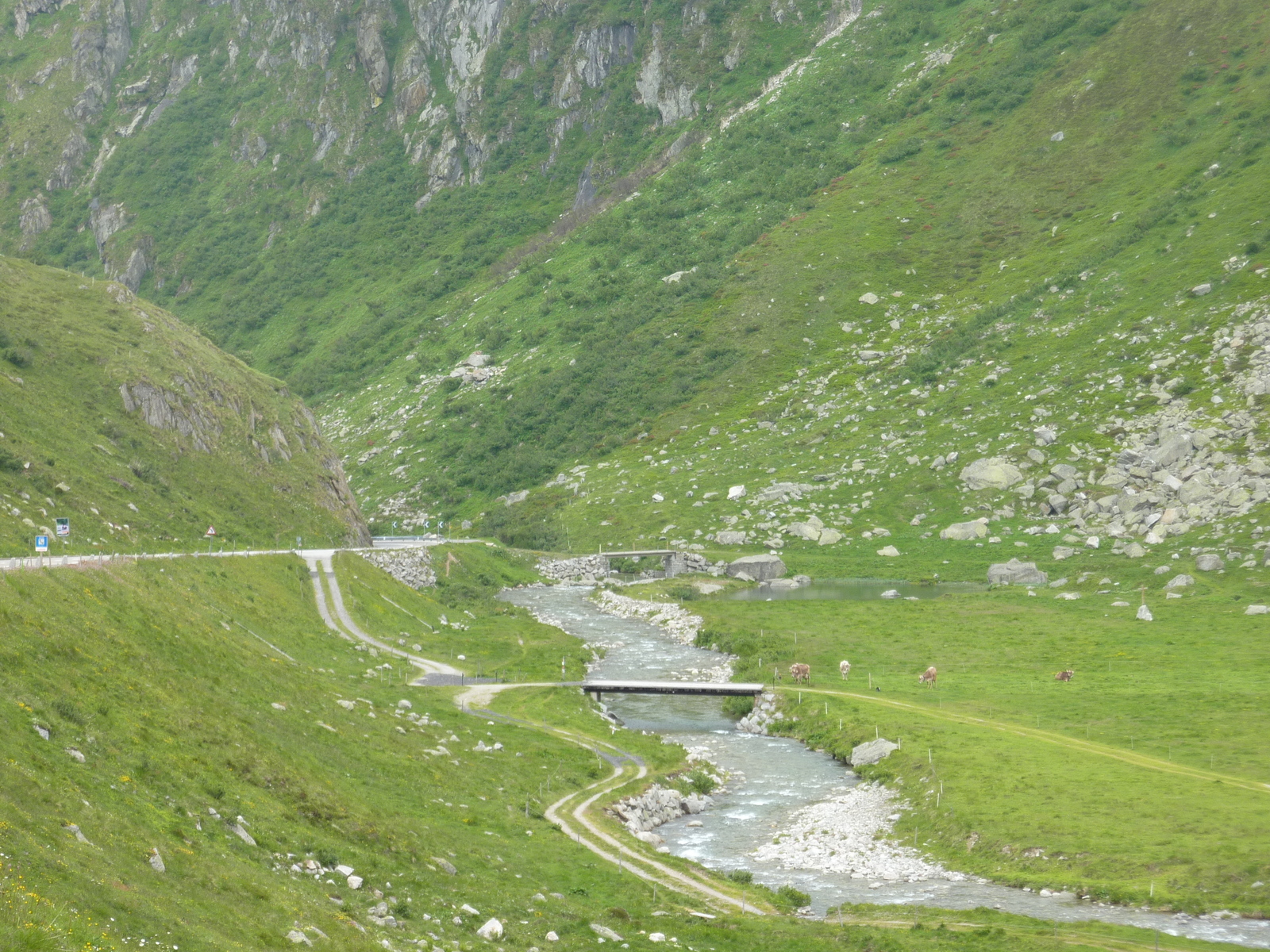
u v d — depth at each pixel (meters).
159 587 75.56
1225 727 80.25
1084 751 76.62
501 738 79.12
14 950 25.27
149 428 140.88
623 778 73.56
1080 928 49.84
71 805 35.50
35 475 109.00
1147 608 129.00
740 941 46.53
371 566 138.00
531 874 51.84
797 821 69.38
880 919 51.81
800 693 99.31
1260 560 144.75
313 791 50.94
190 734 49.66
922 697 96.06
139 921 29.97
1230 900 52.41
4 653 46.00
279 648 87.62
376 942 36.12
